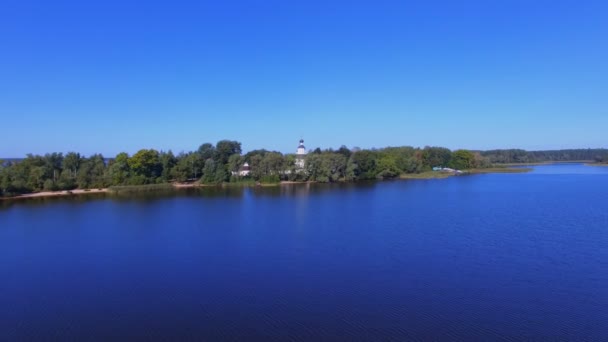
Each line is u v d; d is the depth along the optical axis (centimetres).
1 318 3853
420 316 3803
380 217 8706
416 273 4966
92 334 3525
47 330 3606
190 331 3559
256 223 8225
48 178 14862
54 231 7644
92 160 16762
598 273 4912
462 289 4444
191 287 4588
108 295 4381
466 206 10150
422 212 9306
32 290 4550
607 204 10212
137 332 3553
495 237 6712
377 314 3853
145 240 6825
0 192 13000
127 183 15700
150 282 4762
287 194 13475
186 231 7519
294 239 6750
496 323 3659
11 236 7225
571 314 3822
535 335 3444
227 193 14000
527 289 4428
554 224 7738
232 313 3906
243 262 5491
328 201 11488
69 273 5119
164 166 17275
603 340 3356
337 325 3644
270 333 3516
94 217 9181
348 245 6303
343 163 18538
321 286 4566
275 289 4497
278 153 18662
